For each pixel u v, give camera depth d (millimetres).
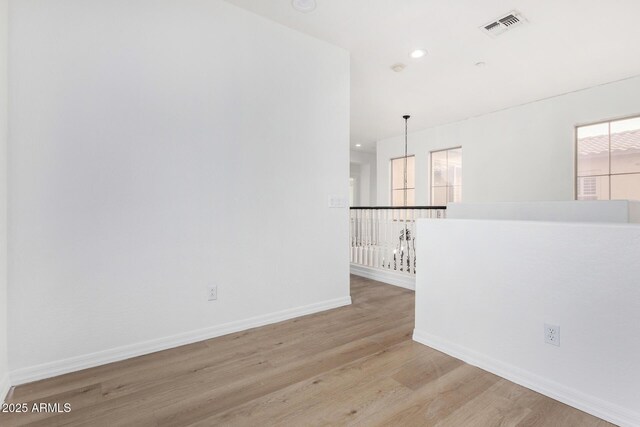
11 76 1650
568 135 4352
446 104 4812
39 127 1721
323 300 2932
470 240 1929
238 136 2416
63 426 1361
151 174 2057
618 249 1369
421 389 1638
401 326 2533
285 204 2674
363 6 2457
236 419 1403
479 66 3506
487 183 5273
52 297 1767
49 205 1751
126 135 1970
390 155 7098
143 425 1367
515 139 4910
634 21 2662
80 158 1834
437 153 6238
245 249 2455
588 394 1448
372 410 1466
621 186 4031
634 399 1321
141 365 1890
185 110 2182
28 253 1699
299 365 1890
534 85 4070
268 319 2578
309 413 1443
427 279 2184
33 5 1713
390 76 3781
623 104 3881
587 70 3625
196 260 2234
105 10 1914
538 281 1622
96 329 1891
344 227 3084
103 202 1903
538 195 4652
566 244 1526
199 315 2252
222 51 2348
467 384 1685
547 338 1585
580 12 2551
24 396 1574
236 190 2406
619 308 1365
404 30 2803
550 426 1357
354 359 1966
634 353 1323
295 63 2748
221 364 1902
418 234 2252
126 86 1971
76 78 1821
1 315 1581
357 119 5613
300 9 2477
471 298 1921
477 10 2527
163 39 2105
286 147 2680
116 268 1948
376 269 4223
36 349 1727
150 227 2057
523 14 2582
